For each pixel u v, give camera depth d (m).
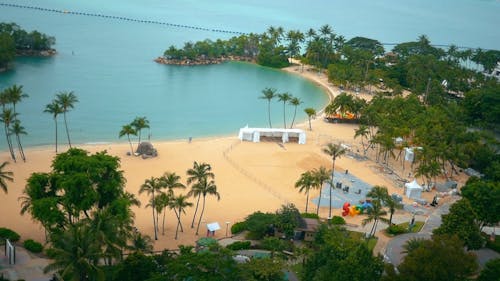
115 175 115.31
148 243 104.88
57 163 112.75
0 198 131.50
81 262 76.62
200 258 86.19
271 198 150.12
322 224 117.94
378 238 125.69
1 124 195.50
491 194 124.25
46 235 111.56
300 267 107.19
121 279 88.12
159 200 116.81
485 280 95.00
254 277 90.69
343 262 89.56
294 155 187.75
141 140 197.12
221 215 135.50
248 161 179.62
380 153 192.38
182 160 175.00
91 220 92.12
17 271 95.88
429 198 160.12
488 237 126.50
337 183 160.25
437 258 88.88
